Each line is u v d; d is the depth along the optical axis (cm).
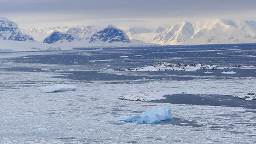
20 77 10112
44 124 4662
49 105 5897
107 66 13838
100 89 7594
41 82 8925
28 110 5516
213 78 9244
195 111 5325
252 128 4378
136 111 5394
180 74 10325
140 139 3991
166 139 3975
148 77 9706
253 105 5712
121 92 7162
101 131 4319
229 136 4059
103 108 5628
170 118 4888
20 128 4478
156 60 17288
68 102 6134
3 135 4172
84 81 9038
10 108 5675
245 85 7875
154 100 6244
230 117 4931
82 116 5097
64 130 4372
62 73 11194
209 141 3881
